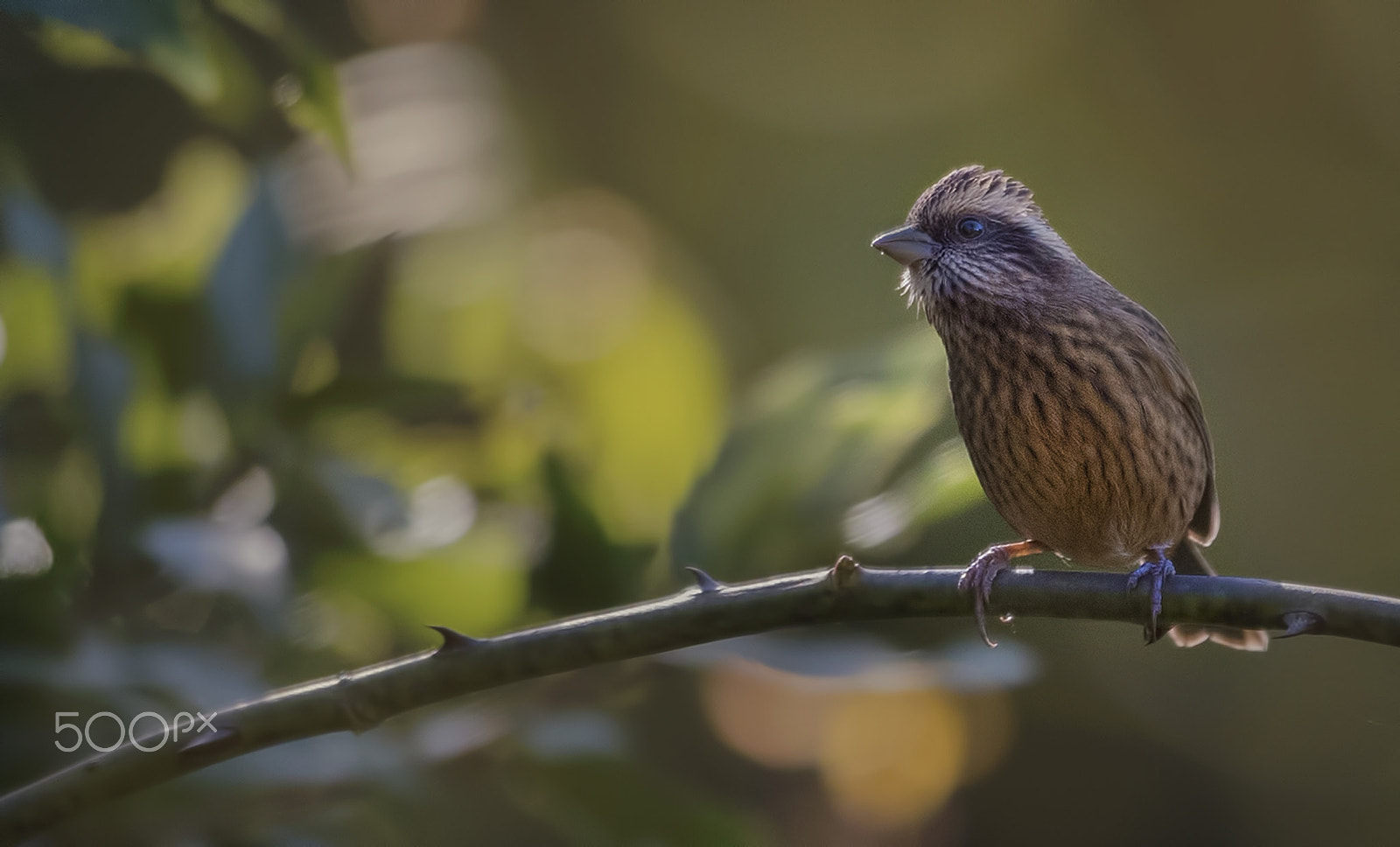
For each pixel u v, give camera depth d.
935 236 8.95
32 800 4.74
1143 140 16.58
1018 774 13.51
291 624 6.40
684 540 6.52
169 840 5.80
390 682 5.02
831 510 6.52
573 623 5.14
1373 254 16.25
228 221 7.12
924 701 11.41
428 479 7.24
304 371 7.09
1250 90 16.75
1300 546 15.41
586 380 8.12
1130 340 8.50
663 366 8.19
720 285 15.08
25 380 6.50
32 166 8.95
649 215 15.16
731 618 5.16
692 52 15.67
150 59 5.27
